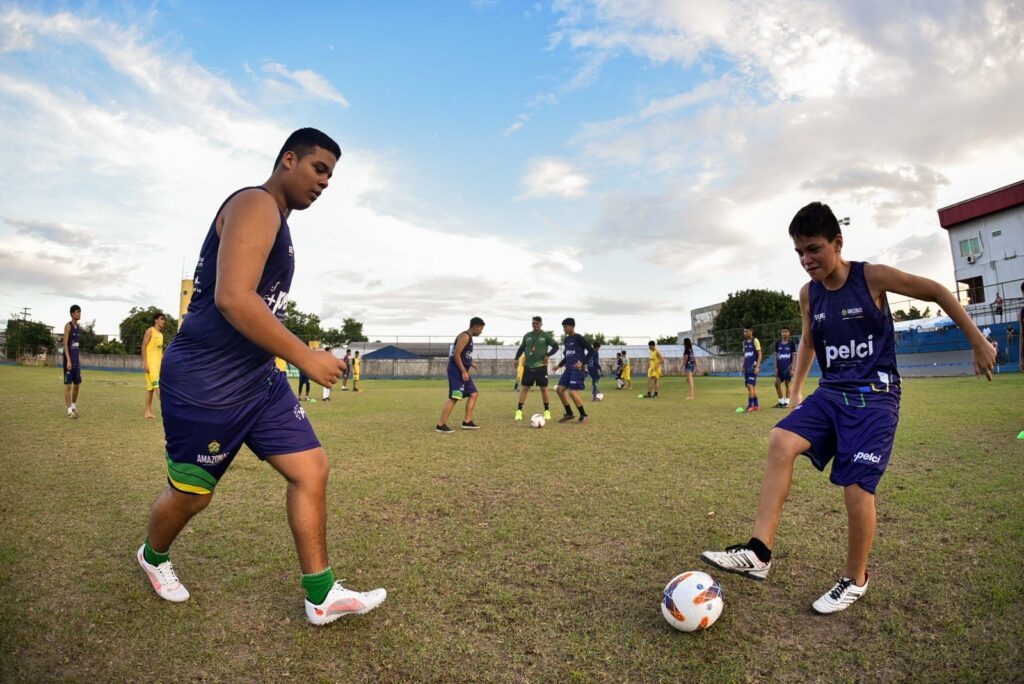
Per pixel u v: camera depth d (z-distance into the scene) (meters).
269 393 2.46
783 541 3.47
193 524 3.81
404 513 4.12
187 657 2.18
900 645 2.26
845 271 2.79
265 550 3.33
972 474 4.99
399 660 2.18
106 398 13.93
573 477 5.27
